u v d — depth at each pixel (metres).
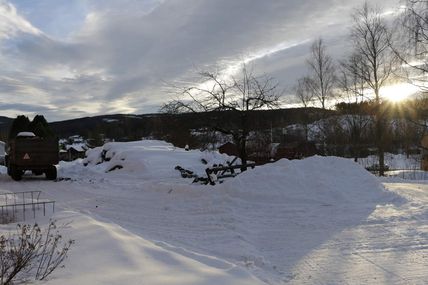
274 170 13.73
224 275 5.61
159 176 22.47
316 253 7.71
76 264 5.90
